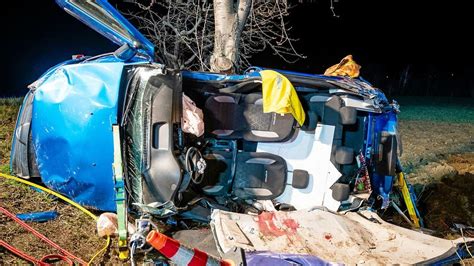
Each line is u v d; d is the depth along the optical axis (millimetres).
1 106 8195
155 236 2725
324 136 4297
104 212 4141
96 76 3906
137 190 3752
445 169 7020
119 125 3740
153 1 6793
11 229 3604
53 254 3340
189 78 4027
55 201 4254
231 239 3377
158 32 7082
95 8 3824
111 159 3830
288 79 4113
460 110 18328
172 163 3586
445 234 4727
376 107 4359
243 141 4363
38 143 4156
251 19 6969
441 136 11102
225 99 4238
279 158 4254
